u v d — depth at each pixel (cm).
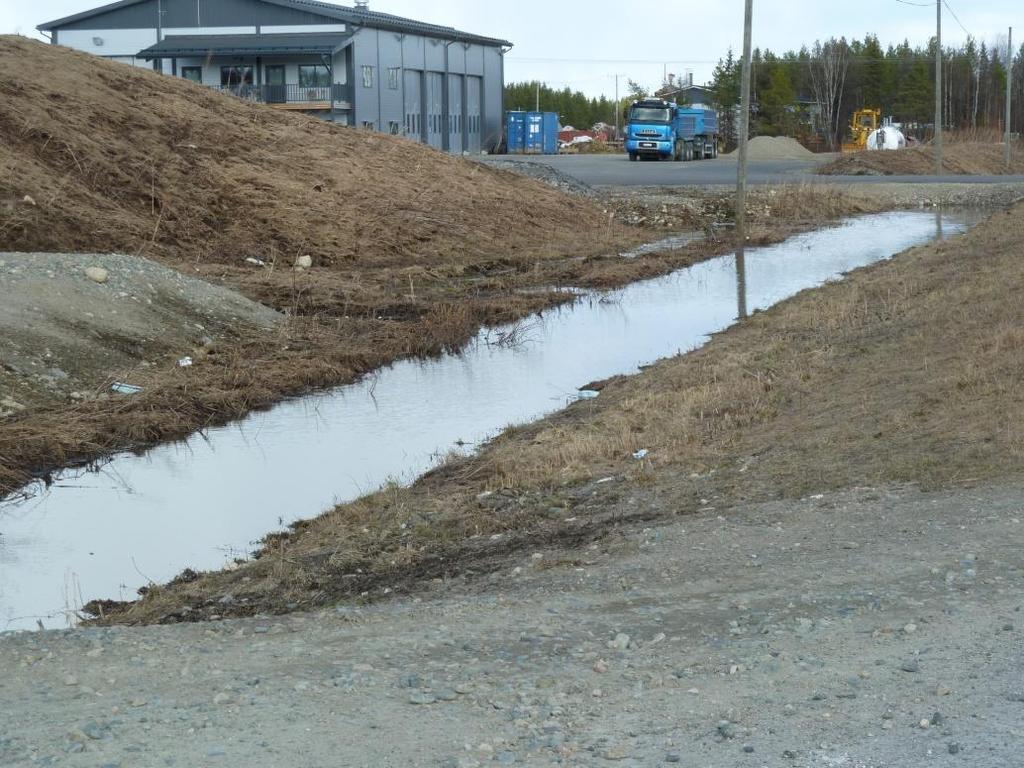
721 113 11338
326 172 3444
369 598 872
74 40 7212
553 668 621
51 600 959
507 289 2711
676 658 623
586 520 1014
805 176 5672
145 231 2758
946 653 596
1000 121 13638
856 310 1941
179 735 542
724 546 866
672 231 4038
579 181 4694
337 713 563
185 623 802
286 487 1280
